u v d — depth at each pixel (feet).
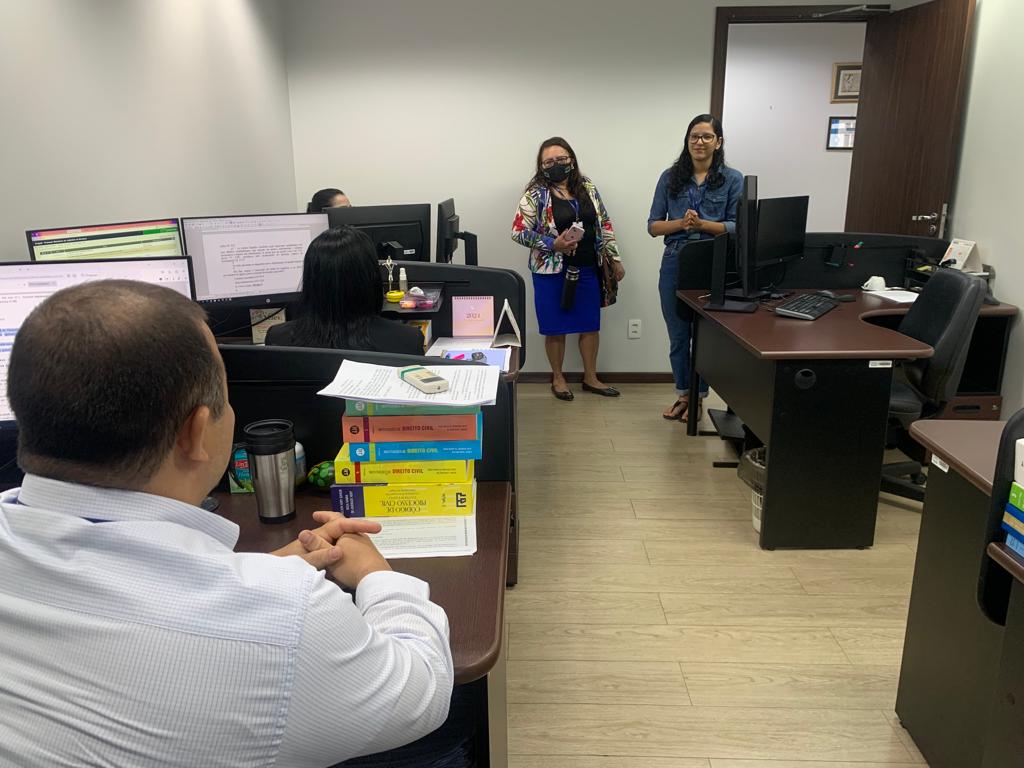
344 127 14.96
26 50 6.93
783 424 8.29
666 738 5.81
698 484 10.59
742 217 9.87
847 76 19.39
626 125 14.75
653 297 15.56
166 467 2.13
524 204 13.58
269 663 1.96
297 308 7.33
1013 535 3.92
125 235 7.04
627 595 7.78
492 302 9.29
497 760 3.98
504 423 4.86
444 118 14.88
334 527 3.23
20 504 2.05
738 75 19.60
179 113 9.97
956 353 8.89
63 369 1.93
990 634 4.77
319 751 2.12
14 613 1.91
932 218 12.58
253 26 12.73
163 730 1.90
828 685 6.39
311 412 4.85
